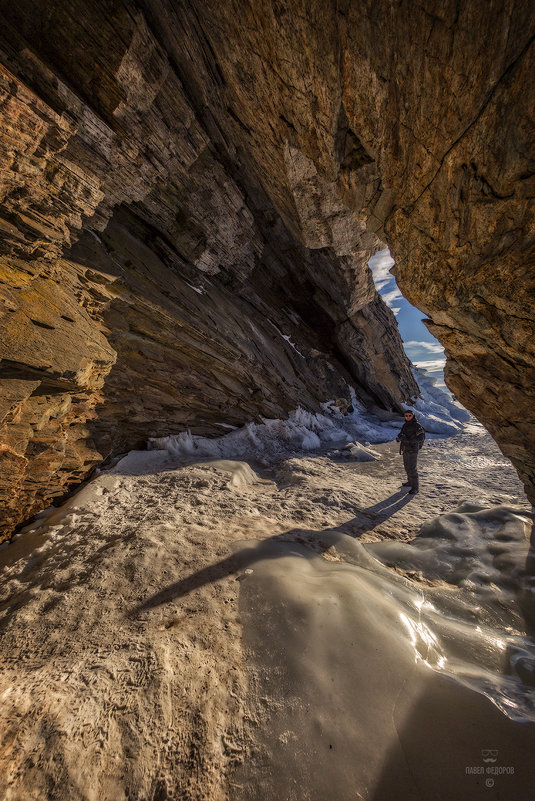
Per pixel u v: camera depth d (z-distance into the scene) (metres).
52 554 3.25
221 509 4.40
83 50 4.12
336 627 2.18
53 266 4.80
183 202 7.25
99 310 5.75
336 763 1.52
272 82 3.56
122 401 6.56
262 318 12.09
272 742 1.59
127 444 6.85
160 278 7.36
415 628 2.34
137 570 2.82
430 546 3.78
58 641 2.13
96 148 4.85
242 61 3.71
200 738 1.59
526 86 1.69
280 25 2.78
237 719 1.68
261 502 4.88
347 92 2.71
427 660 2.09
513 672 2.09
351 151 3.32
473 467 7.38
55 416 4.48
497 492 5.46
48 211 4.50
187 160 6.23
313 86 3.04
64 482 4.80
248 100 4.43
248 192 8.77
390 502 5.34
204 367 8.11
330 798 1.40
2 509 3.69
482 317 2.91
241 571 2.84
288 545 3.44
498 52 1.72
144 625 2.25
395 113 2.55
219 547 3.26
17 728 1.52
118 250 6.66
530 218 2.05
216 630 2.21
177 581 2.70
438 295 3.22
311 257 11.52
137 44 4.26
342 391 14.43
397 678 1.89
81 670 1.88
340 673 1.90
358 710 1.72
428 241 3.09
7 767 1.37
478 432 11.78
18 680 1.82
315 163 3.95
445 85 2.09
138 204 6.85
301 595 2.46
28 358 3.76
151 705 1.70
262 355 10.15
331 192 5.48
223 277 10.17
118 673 1.86
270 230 10.62
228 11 3.18
